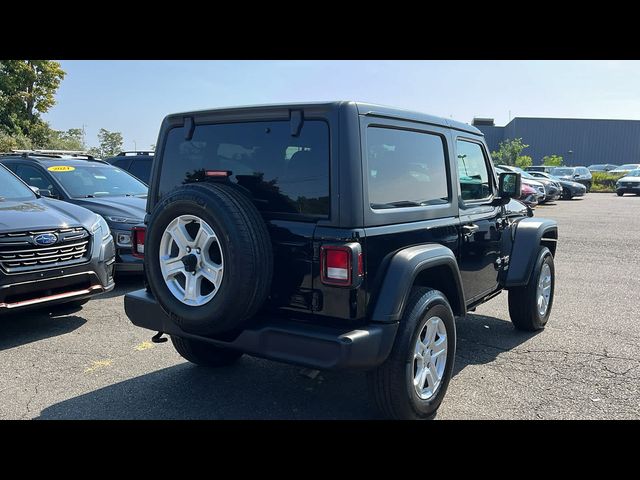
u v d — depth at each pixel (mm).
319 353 3061
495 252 4930
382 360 3217
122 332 5566
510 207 5480
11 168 8555
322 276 3137
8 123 32250
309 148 3258
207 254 3236
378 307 3213
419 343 3496
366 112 3256
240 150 3537
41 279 5156
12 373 4473
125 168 11664
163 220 3334
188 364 4711
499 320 6176
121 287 7605
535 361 4820
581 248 11336
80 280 5500
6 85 32156
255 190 3451
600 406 3904
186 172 3840
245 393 4125
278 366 4680
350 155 3131
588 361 4820
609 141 56219
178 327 3605
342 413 3803
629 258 10180
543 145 56781
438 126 4023
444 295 3994
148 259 3439
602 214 18812
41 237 5176
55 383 4273
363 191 3168
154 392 4121
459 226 4156
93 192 8312
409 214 3570
